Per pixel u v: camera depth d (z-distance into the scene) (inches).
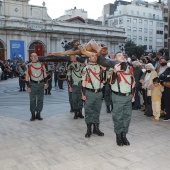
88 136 247.3
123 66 210.1
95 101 247.1
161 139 240.5
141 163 186.5
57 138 246.2
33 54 308.5
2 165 185.6
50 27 1681.8
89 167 180.1
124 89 219.0
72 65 313.6
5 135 256.8
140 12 2743.6
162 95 322.3
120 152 208.1
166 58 336.2
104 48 228.1
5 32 1503.4
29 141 238.1
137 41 2701.8
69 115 345.4
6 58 1510.8
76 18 1994.3
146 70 339.3
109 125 291.7
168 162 188.5
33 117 317.7
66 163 187.5
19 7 1603.1
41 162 190.1
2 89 695.7
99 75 243.9
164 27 2928.2
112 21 2763.3
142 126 285.6
